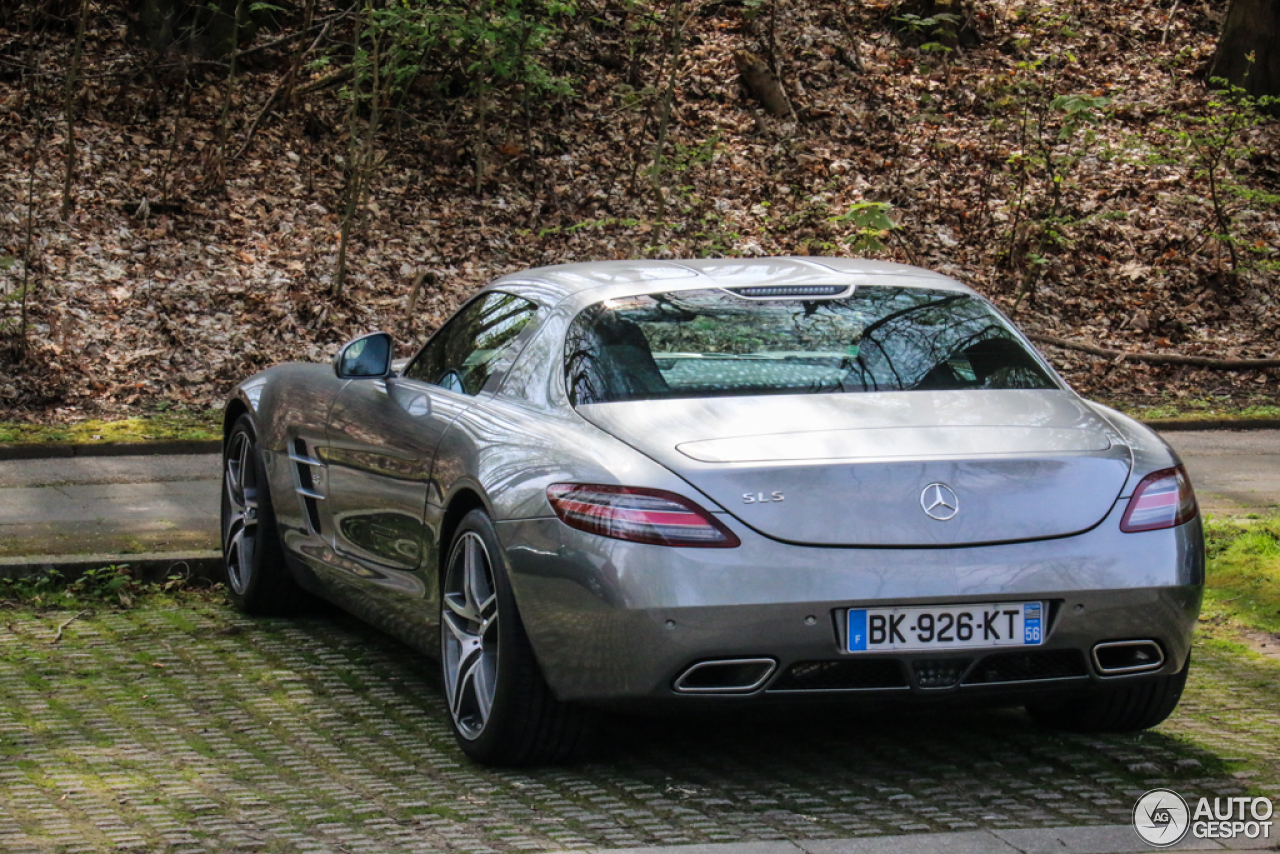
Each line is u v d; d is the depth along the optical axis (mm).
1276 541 7773
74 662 5844
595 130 18375
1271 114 20406
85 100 17188
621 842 3824
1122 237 17438
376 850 3762
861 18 21562
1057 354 15055
